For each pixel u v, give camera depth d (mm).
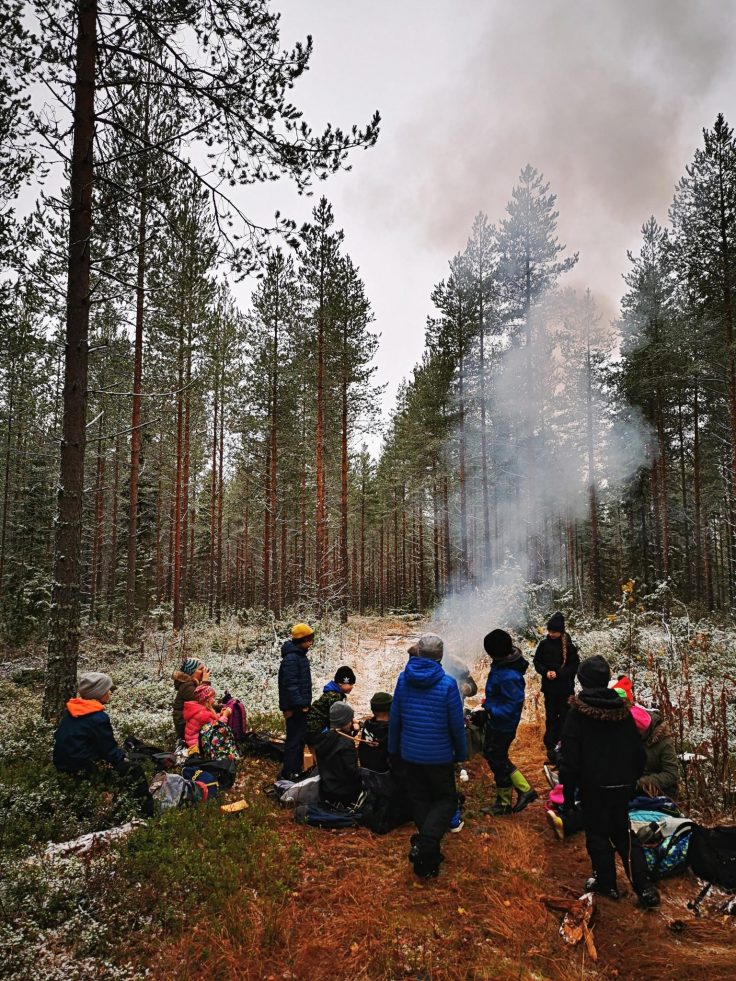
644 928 3506
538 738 7449
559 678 6223
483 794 5754
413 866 4109
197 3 6828
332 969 3123
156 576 26203
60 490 6543
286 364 22406
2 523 23562
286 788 5504
